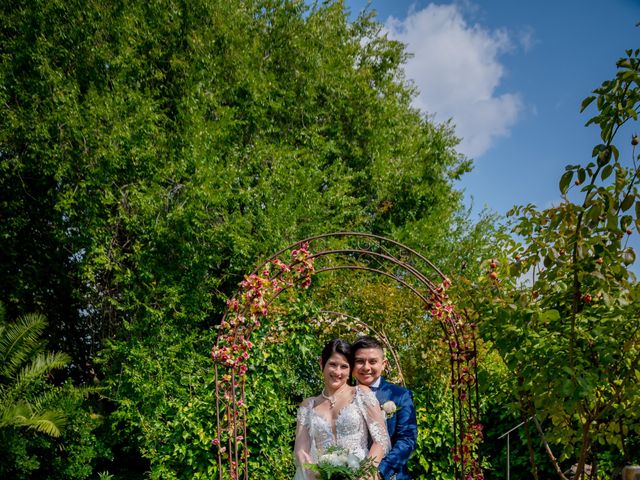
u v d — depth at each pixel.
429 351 6.35
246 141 10.51
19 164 8.67
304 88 11.34
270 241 9.05
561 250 3.24
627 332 3.15
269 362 6.50
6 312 9.25
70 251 9.41
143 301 8.51
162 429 7.00
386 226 12.23
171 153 9.08
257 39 10.99
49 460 7.66
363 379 3.78
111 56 9.30
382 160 12.02
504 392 4.02
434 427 5.98
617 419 3.42
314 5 12.42
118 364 8.31
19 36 9.12
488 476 6.74
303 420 3.52
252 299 4.32
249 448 6.07
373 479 3.12
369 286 7.33
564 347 3.24
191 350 8.13
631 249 2.97
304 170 10.14
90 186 8.70
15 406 7.19
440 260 11.53
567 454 3.58
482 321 3.58
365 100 12.14
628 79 2.87
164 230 8.41
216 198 8.76
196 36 9.87
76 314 9.82
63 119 8.50
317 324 6.75
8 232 9.15
